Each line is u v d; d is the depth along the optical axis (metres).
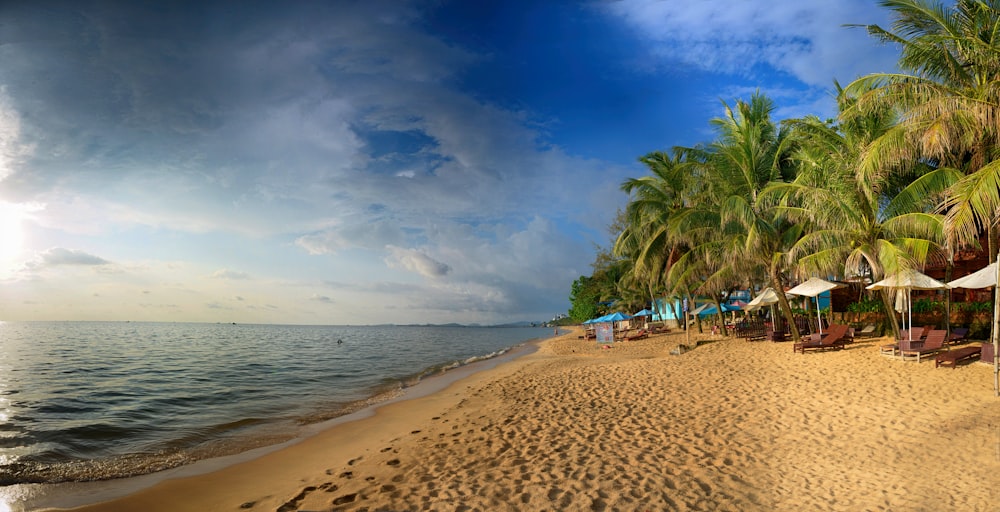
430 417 12.76
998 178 9.92
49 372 23.25
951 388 10.81
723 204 19.56
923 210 16.41
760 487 6.61
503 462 8.03
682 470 7.29
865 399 10.74
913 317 18.50
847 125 15.91
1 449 10.15
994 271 12.19
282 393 18.31
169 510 6.97
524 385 16.44
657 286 38.25
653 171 28.59
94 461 9.52
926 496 6.03
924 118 12.31
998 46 11.87
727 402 11.57
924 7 12.54
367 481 7.64
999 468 6.62
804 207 18.08
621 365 19.11
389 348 49.97
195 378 22.03
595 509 5.98
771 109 23.80
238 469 8.94
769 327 23.81
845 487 6.47
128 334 78.94
